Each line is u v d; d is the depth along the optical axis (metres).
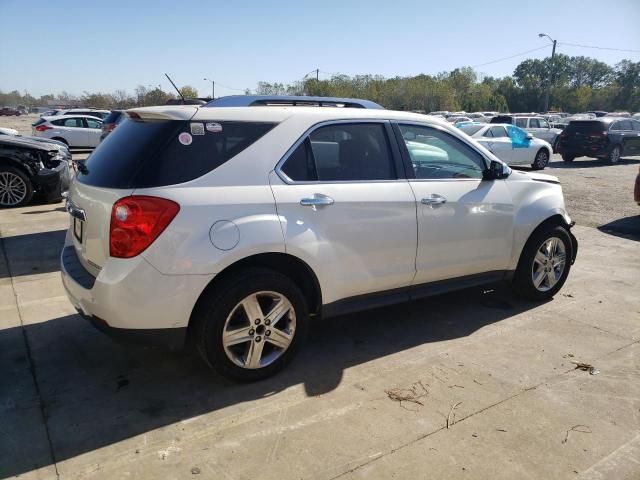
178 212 2.97
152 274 2.94
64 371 3.59
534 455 2.76
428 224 4.00
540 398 3.31
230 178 3.18
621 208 10.27
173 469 2.62
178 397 3.28
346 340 4.14
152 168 3.01
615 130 19.59
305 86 70.88
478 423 3.04
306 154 3.50
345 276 3.64
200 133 3.17
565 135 19.98
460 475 2.60
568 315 4.71
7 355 3.80
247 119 3.34
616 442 2.88
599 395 3.37
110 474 2.58
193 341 3.30
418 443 2.85
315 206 3.43
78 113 24.95
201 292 3.07
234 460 2.69
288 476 2.58
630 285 5.57
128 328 3.01
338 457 2.72
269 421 3.03
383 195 3.75
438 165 4.21
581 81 116.06
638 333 4.34
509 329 4.39
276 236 3.23
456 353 3.93
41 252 6.47
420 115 4.24
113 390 3.35
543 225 4.87
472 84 92.94
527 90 99.12
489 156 4.55
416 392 3.37
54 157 9.62
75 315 4.53
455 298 5.13
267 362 3.45
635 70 96.75
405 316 4.66
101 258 3.09
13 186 9.30
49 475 2.57
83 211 3.25
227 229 3.08
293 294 3.42
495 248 4.50
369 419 3.06
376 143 3.87
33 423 2.99
